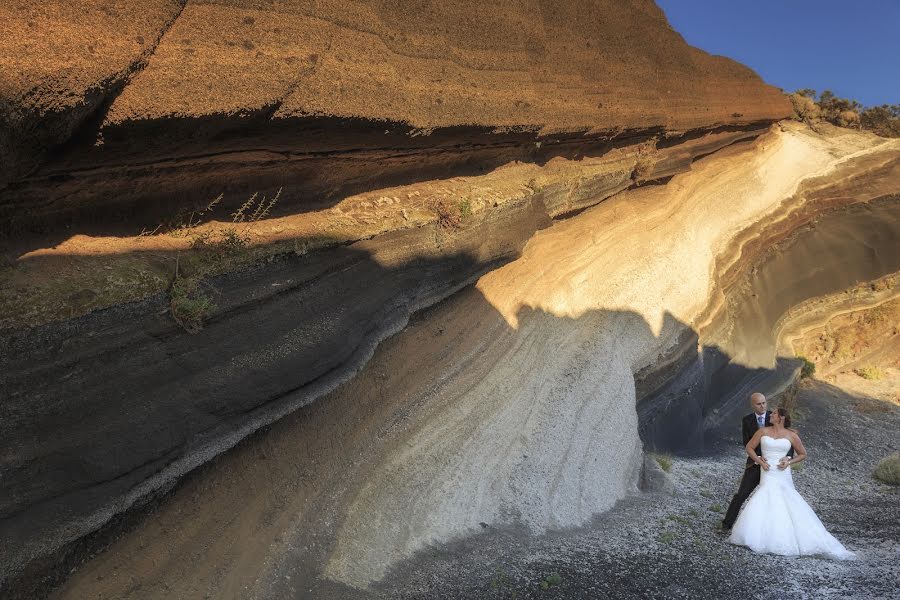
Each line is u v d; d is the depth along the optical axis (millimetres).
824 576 6809
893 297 23219
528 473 9055
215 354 5512
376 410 7816
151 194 5348
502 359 9836
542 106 9852
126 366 4832
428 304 8695
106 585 4832
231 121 5117
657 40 13906
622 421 11398
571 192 11789
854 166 22000
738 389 18469
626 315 13031
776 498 7934
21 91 3768
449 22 8000
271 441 6457
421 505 7430
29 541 4305
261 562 5758
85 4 4090
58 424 4430
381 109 6645
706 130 16781
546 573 6730
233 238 5727
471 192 9141
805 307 22391
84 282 4605
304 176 6719
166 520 5387
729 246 17812
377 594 5973
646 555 7590
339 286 6969
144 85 4480
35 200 4574
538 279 11320
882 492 11742
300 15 5680
